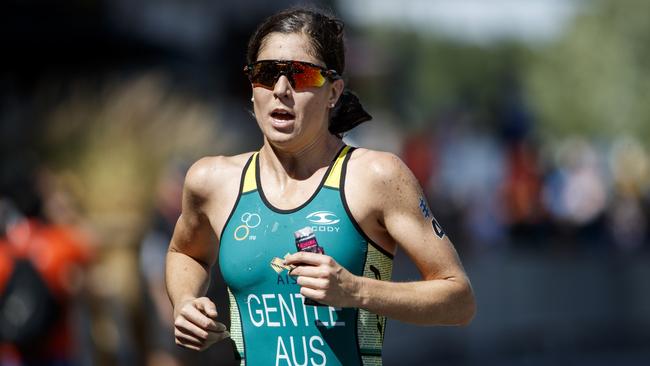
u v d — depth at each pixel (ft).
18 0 157.07
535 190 216.95
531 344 173.27
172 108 133.18
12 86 160.76
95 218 106.22
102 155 119.03
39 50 166.61
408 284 37.73
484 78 458.50
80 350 77.97
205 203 40.88
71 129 126.21
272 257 38.55
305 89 38.78
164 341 86.28
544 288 177.78
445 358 155.02
